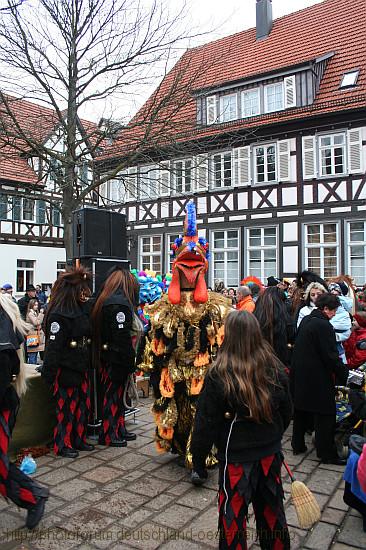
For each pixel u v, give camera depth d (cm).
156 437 420
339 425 460
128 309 449
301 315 529
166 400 416
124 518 318
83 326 434
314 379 426
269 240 1761
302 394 430
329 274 1631
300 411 452
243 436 234
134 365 457
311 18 2031
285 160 1700
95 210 533
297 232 1678
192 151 1097
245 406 229
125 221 571
